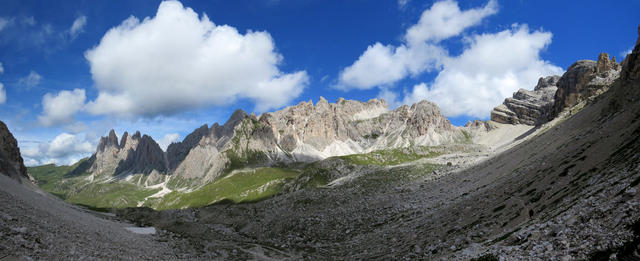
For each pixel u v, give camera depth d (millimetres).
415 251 57531
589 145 78812
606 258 23688
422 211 94750
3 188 66812
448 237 60031
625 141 62812
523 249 33750
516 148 173625
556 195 55656
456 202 89062
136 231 95000
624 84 126875
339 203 140125
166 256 59531
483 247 42875
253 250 84500
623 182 37906
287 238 106750
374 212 113000
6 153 141875
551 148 111750
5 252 28359
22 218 42656
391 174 174125
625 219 27234
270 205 156250
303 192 163750
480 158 193250
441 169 174500
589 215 33219
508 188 78812
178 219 150375
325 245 92000
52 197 134000
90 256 37844
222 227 134875
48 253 32844
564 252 28000
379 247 72875
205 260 67500
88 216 94812
